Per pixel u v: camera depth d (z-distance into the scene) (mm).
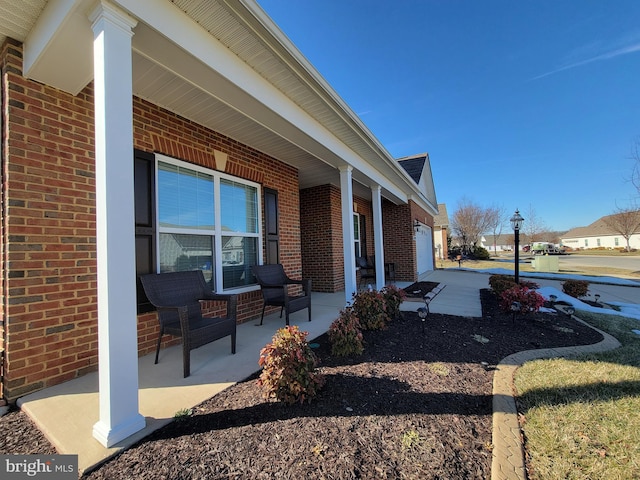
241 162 4879
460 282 10211
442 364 2977
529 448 1733
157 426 1889
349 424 1935
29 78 2508
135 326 1838
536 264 15414
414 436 1812
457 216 30969
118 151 1801
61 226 2652
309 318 4750
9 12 2127
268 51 2762
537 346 3611
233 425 1919
